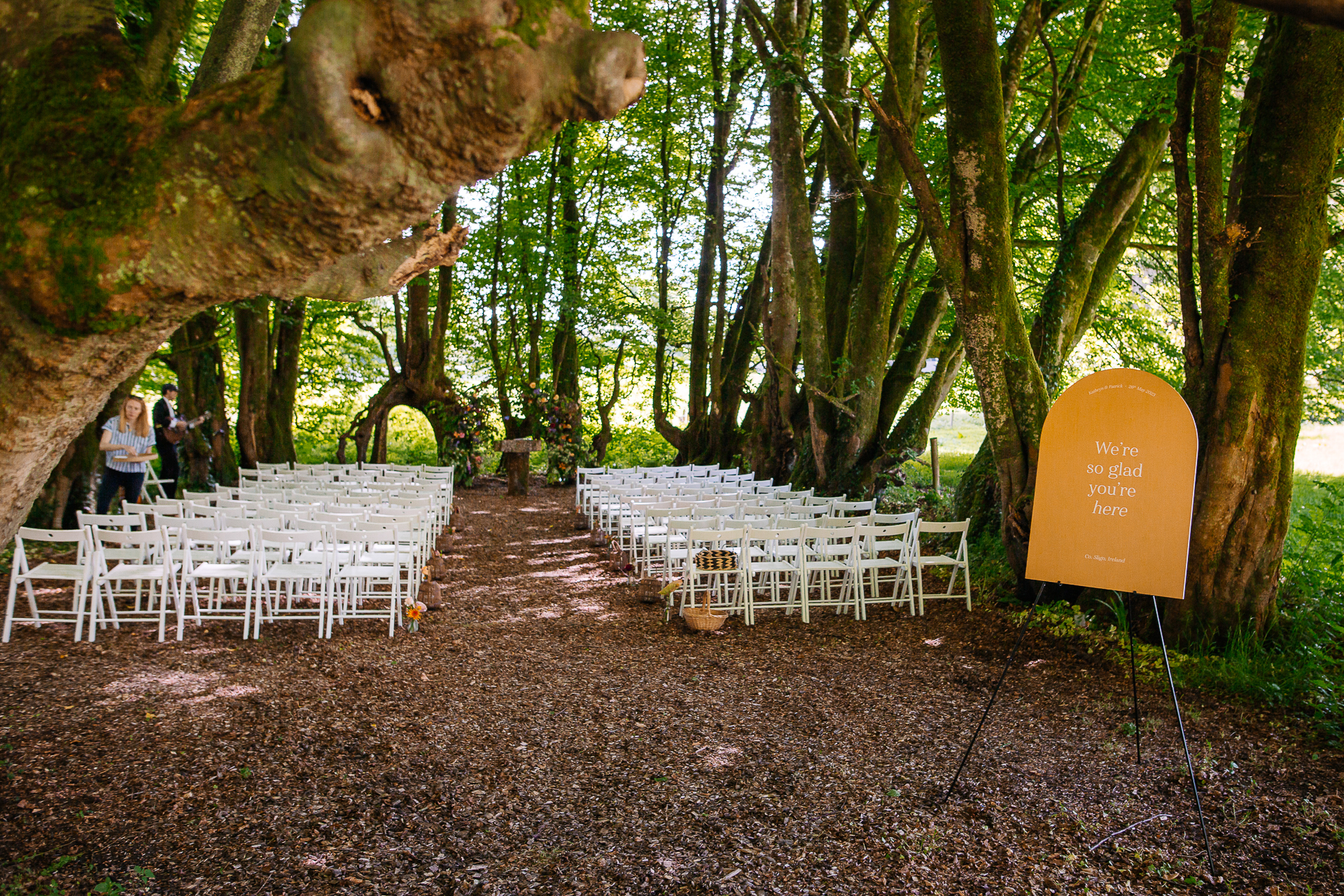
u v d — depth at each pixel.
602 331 21.31
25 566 6.35
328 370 20.30
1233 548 6.06
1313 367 11.95
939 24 7.30
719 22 17.23
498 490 18.86
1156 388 4.49
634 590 8.82
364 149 1.91
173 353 13.39
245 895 3.15
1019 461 7.63
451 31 1.83
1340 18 1.50
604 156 20.31
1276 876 3.45
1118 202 9.09
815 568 7.62
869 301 11.80
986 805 4.05
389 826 3.73
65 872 3.23
